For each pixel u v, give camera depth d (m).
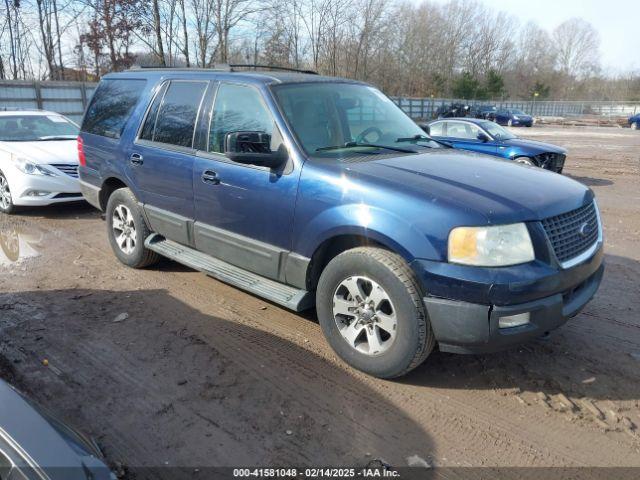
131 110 5.37
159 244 5.21
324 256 3.83
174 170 4.70
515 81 78.25
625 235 7.45
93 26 28.56
